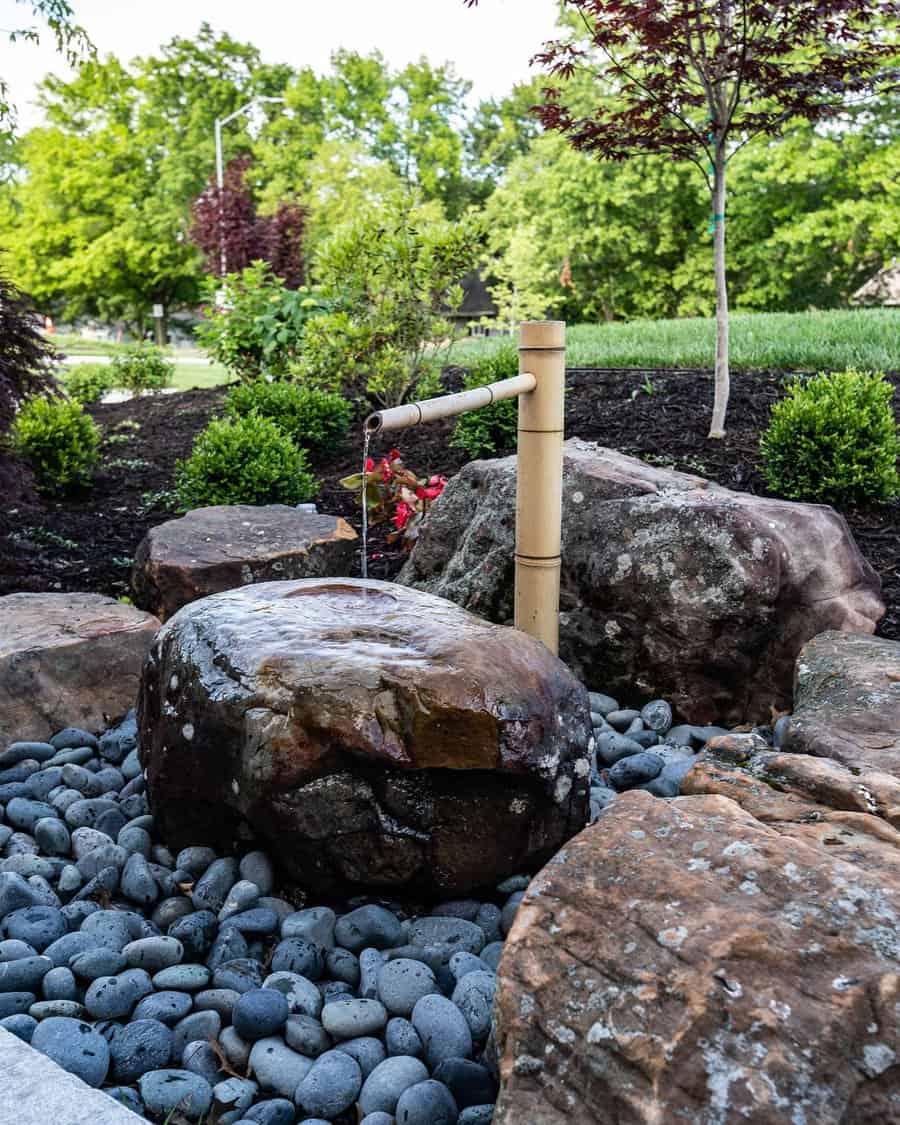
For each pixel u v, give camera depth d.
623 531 3.70
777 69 5.67
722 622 3.52
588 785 2.59
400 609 2.75
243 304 10.27
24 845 2.82
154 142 34.25
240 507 5.23
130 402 11.63
